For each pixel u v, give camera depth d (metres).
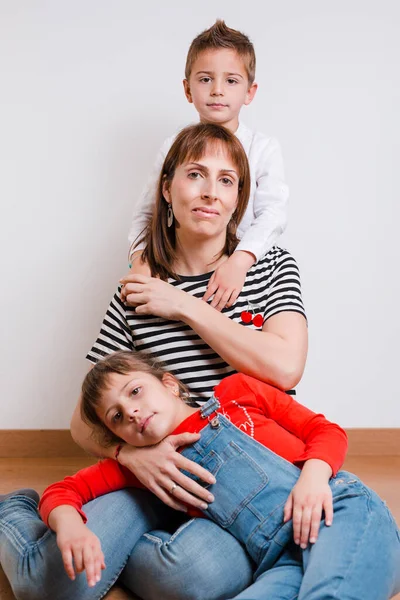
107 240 2.22
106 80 2.19
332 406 2.28
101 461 1.40
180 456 1.26
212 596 1.19
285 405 1.36
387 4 2.22
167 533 1.31
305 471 1.21
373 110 2.23
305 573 1.08
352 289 2.26
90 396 1.33
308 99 2.21
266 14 2.19
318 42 2.21
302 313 1.51
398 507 1.77
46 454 2.25
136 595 1.32
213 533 1.24
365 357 2.28
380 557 1.10
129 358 1.37
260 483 1.22
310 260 2.24
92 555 1.13
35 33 2.17
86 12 2.18
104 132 2.20
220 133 1.52
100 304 2.24
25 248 2.22
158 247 1.59
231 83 1.84
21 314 2.23
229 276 1.52
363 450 2.29
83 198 2.21
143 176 2.21
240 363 1.40
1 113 2.18
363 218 2.25
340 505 1.17
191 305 1.45
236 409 1.34
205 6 2.18
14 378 2.24
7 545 1.32
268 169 1.84
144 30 2.18
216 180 1.49
